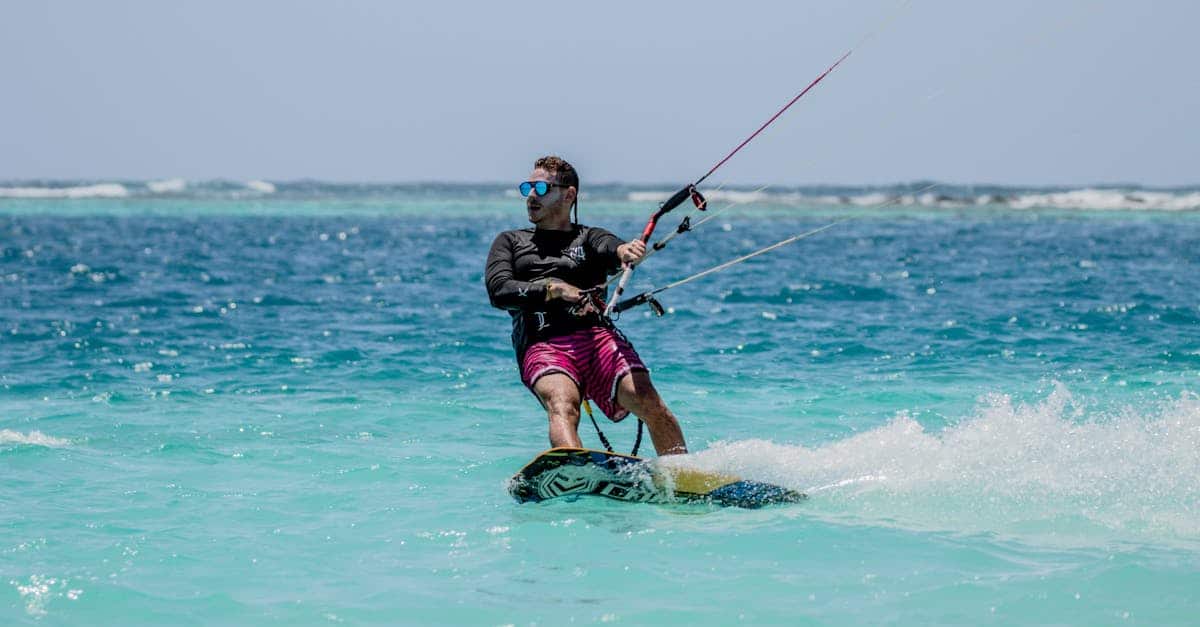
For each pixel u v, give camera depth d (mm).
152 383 39219
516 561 19516
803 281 78938
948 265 93938
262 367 42875
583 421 32938
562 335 25047
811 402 35031
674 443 24734
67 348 47719
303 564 19406
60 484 24906
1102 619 16312
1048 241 130125
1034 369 41250
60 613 17000
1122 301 64562
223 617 16906
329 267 95812
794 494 23125
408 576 18766
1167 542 19766
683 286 75938
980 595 17375
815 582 18172
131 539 20750
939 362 43219
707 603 17359
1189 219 194625
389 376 40812
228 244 129125
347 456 27984
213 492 24344
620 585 18219
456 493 24391
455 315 60531
